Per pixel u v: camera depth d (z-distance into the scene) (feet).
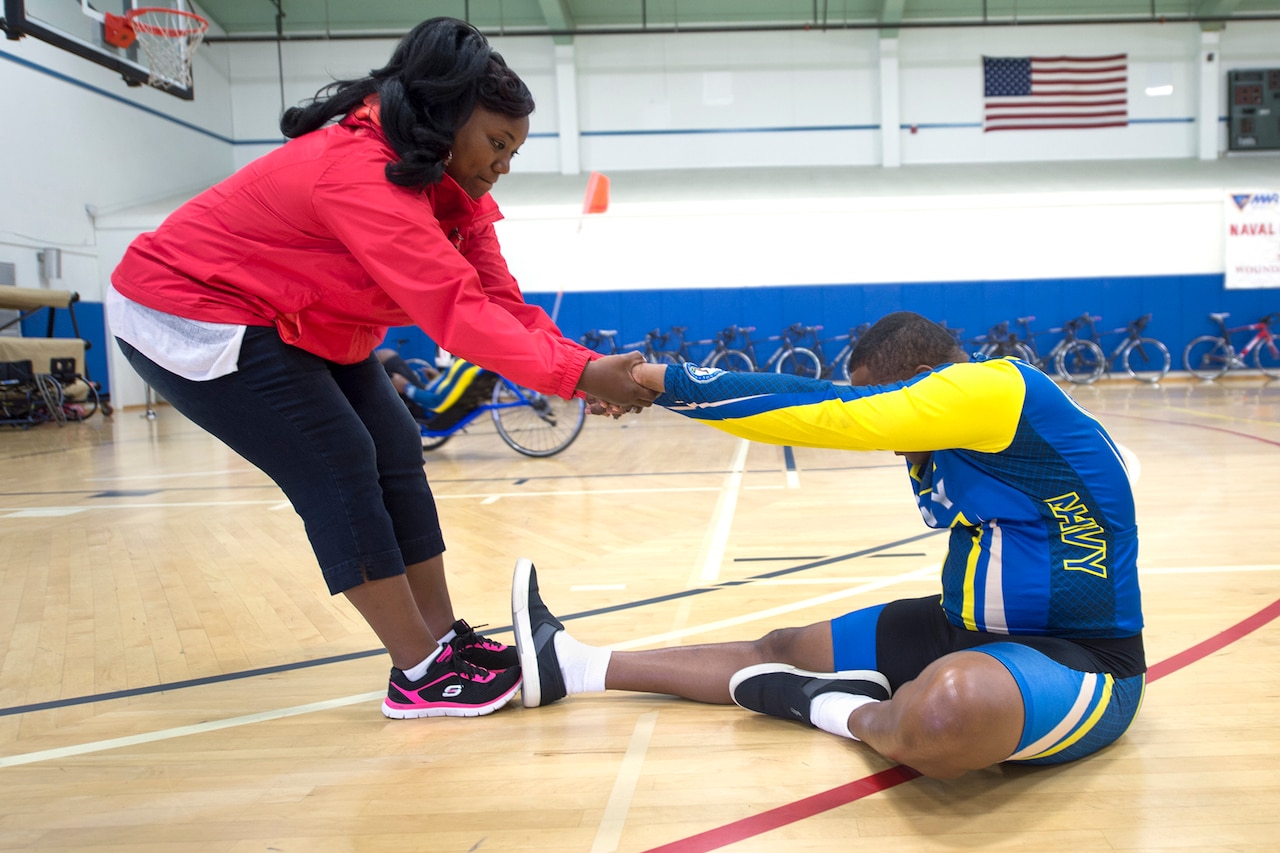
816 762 5.20
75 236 39.83
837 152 51.75
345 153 5.04
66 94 39.29
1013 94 51.08
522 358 4.91
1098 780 4.87
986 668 4.32
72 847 4.44
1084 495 4.67
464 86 4.97
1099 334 44.04
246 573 10.84
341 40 52.13
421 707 6.14
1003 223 43.86
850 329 44.45
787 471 18.53
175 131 47.70
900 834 4.34
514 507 15.03
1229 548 10.44
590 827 4.50
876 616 5.64
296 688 6.89
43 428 33.27
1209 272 43.65
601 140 52.31
